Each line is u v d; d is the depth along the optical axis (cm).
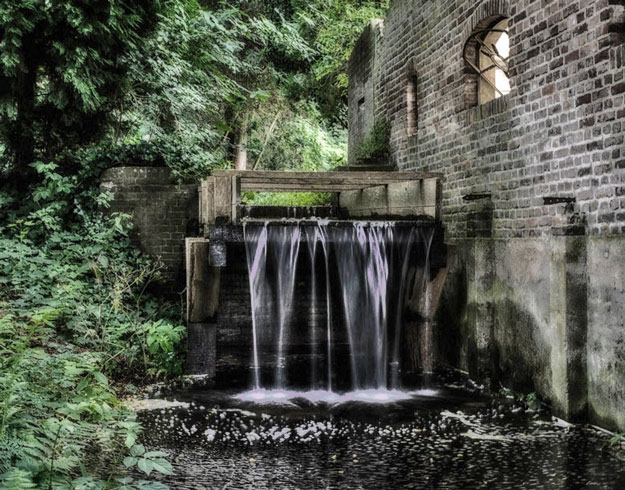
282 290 1126
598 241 673
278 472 548
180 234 1171
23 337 669
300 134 2211
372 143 1329
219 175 844
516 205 830
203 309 910
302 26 2189
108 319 981
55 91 1145
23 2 1026
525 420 712
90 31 1073
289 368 1007
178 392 841
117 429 648
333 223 863
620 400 642
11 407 497
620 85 640
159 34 1334
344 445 628
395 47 1274
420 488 512
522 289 806
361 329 966
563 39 733
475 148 942
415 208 954
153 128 1563
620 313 640
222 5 1944
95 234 1109
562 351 696
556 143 746
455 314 967
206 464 568
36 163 1131
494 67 969
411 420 718
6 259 1046
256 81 2059
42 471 450
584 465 565
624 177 636
